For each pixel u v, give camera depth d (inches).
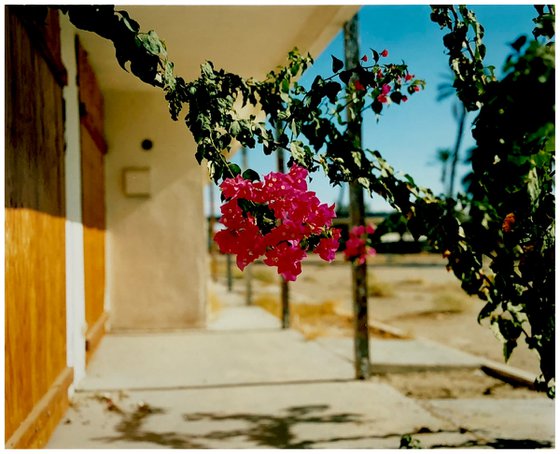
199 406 181.3
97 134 283.3
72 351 192.4
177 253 338.3
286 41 238.5
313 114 105.9
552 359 101.0
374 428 159.6
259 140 96.5
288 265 87.2
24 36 128.8
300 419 167.6
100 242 303.4
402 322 426.3
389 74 109.0
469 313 472.7
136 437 150.2
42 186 147.0
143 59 89.3
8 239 113.7
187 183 338.6
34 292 135.0
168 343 295.4
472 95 101.1
